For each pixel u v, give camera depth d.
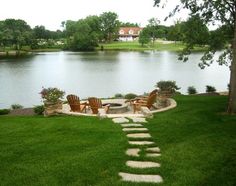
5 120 11.32
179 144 7.79
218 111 12.05
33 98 26.78
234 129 9.09
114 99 16.12
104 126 9.75
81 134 8.85
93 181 5.71
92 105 13.20
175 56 74.69
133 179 5.80
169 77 39.06
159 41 134.75
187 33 15.91
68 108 14.05
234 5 13.08
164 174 5.98
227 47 16.72
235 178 5.75
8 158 6.94
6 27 103.75
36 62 61.00
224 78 37.97
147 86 32.81
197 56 71.25
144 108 12.22
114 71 45.72
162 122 10.22
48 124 10.23
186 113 11.76
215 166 6.33
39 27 122.69
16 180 5.79
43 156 7.04
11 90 30.52
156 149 7.49
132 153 7.21
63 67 51.56
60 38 140.38
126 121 10.45
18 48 100.81
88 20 115.94
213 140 8.01
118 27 126.56
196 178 5.79
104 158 6.79
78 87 32.56
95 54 83.88
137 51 95.06
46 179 5.79
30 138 8.56
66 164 6.48
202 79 37.38
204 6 14.08
